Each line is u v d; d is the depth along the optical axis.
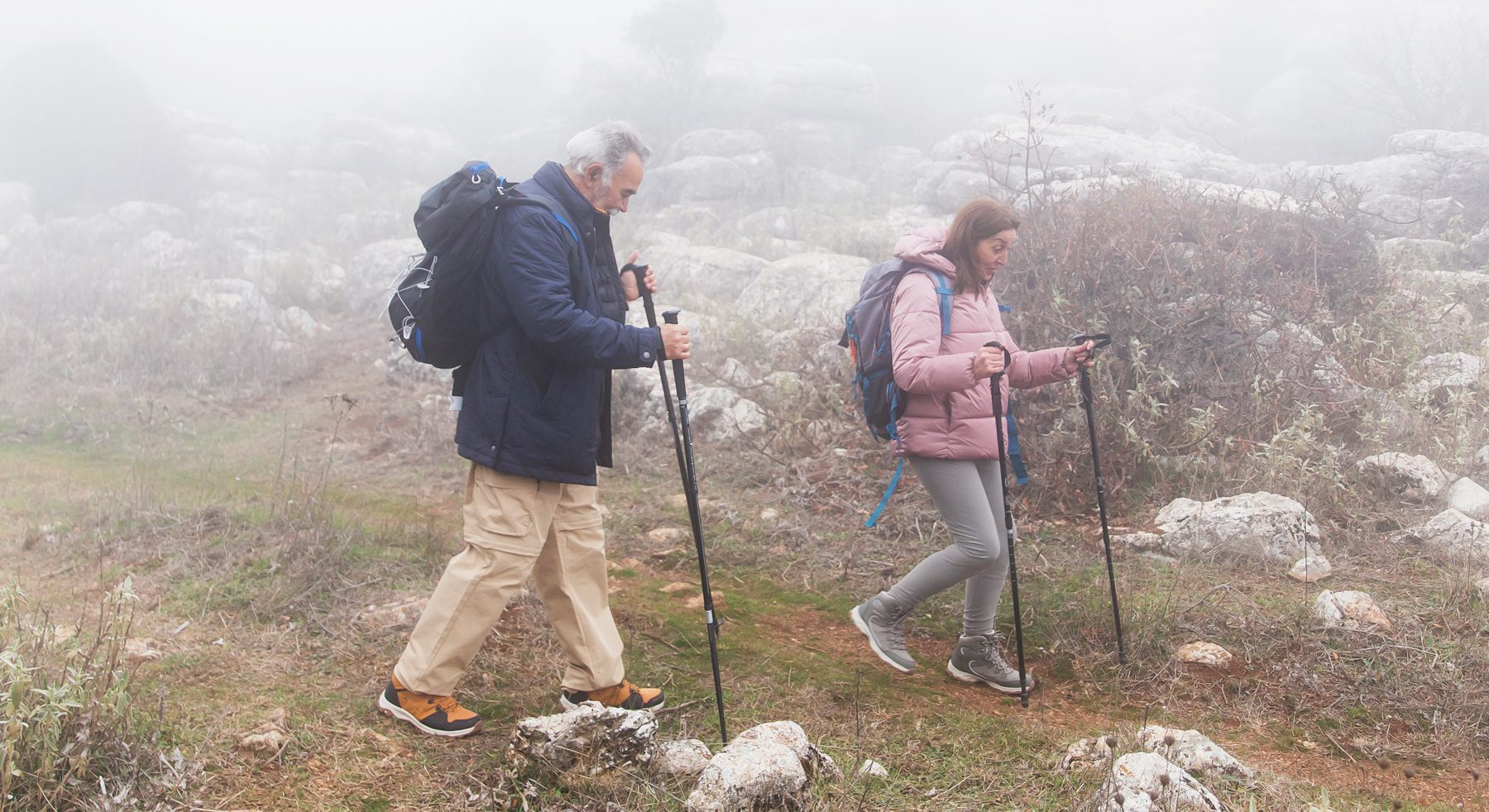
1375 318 7.17
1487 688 3.70
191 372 9.38
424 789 2.96
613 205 3.33
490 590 3.22
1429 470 5.44
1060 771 3.18
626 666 3.98
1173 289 6.54
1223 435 5.94
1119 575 4.72
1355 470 5.58
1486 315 8.00
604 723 2.96
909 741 3.40
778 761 2.75
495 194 3.11
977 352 3.76
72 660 3.12
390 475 6.92
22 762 2.63
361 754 3.12
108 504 5.71
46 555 5.11
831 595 4.87
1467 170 11.69
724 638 4.30
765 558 5.26
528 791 2.88
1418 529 5.00
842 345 4.16
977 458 3.85
